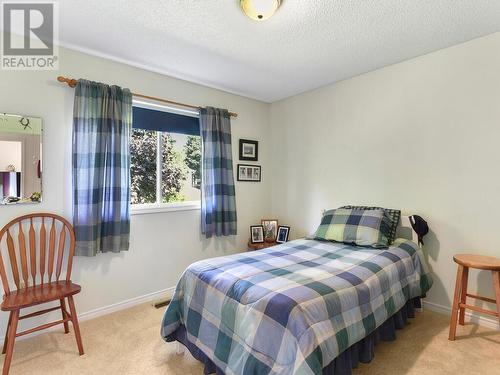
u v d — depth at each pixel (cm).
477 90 224
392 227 253
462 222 233
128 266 267
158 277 287
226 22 200
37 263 218
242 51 243
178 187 319
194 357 174
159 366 178
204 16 192
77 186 229
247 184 367
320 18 194
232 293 158
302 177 356
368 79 290
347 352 153
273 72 289
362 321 159
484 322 222
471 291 229
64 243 218
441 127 243
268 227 365
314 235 279
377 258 205
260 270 179
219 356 151
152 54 247
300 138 356
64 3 178
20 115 211
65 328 216
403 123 266
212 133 319
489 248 220
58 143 227
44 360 183
